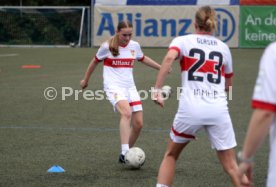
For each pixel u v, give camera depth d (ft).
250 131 39.63
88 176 79.15
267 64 39.86
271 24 308.81
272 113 39.34
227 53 62.69
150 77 198.39
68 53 296.71
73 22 343.87
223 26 313.12
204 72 61.26
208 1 313.12
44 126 116.88
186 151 93.91
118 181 76.54
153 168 83.61
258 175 79.25
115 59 86.38
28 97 156.56
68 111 135.44
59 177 78.59
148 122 121.19
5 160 88.22
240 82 183.21
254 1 307.99
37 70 221.25
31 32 349.61
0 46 348.59
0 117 127.13
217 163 86.17
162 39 318.65
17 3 426.51
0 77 200.75
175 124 62.44
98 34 328.70
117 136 107.04
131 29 86.22
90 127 115.85
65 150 95.30
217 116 60.85
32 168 83.46
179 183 75.56
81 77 198.39
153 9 316.81
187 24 314.55
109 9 323.57
